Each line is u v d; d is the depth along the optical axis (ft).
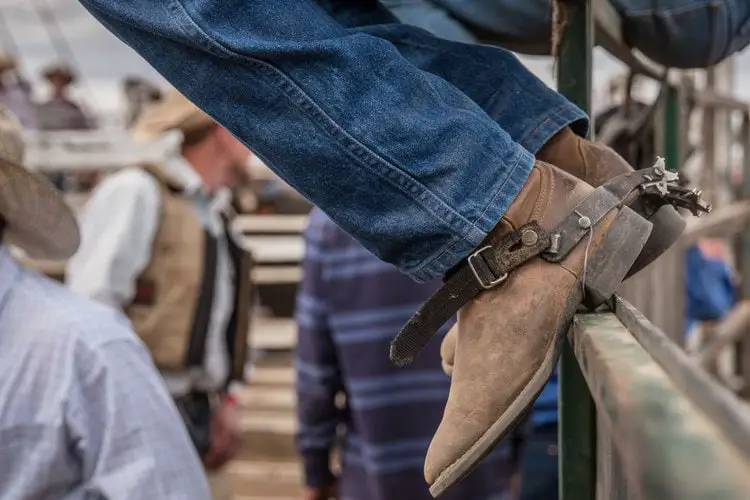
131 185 7.54
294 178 2.62
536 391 2.52
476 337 2.60
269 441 13.32
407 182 2.53
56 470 3.93
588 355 1.93
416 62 3.01
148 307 7.63
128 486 3.96
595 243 2.52
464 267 2.58
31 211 4.38
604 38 3.60
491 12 3.43
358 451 6.49
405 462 6.04
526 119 2.93
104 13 2.71
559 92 3.12
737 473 0.97
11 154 4.40
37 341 4.03
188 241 7.72
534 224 2.52
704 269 10.69
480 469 5.93
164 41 2.64
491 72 3.01
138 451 4.03
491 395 2.54
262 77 2.55
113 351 4.16
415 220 2.55
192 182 8.13
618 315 2.42
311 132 2.55
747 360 11.09
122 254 7.32
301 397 6.79
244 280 8.42
